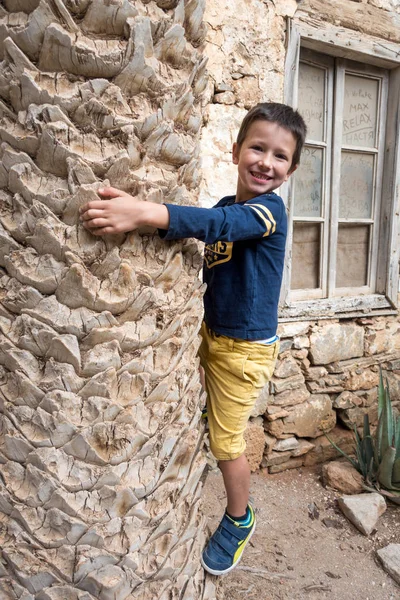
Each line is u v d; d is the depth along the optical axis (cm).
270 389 308
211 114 264
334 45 295
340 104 323
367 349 346
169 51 107
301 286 339
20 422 108
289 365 312
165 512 119
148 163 108
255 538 250
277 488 300
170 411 119
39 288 103
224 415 163
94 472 107
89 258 103
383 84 340
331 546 250
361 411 348
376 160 350
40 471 106
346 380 338
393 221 347
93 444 106
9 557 111
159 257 114
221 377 162
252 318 156
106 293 104
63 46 94
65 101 97
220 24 257
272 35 274
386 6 314
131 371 108
